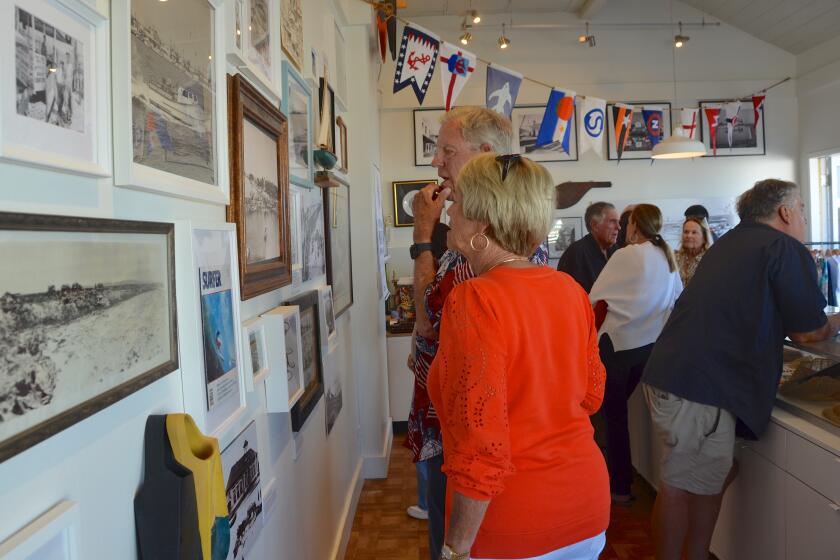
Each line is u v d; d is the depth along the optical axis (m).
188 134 0.92
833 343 1.74
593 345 1.20
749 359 1.77
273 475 1.42
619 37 5.89
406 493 3.08
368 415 3.28
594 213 3.47
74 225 0.60
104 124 0.68
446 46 3.06
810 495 1.65
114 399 0.67
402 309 4.34
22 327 0.53
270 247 1.41
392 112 5.72
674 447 1.87
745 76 5.98
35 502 0.57
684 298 1.92
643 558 2.35
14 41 0.53
